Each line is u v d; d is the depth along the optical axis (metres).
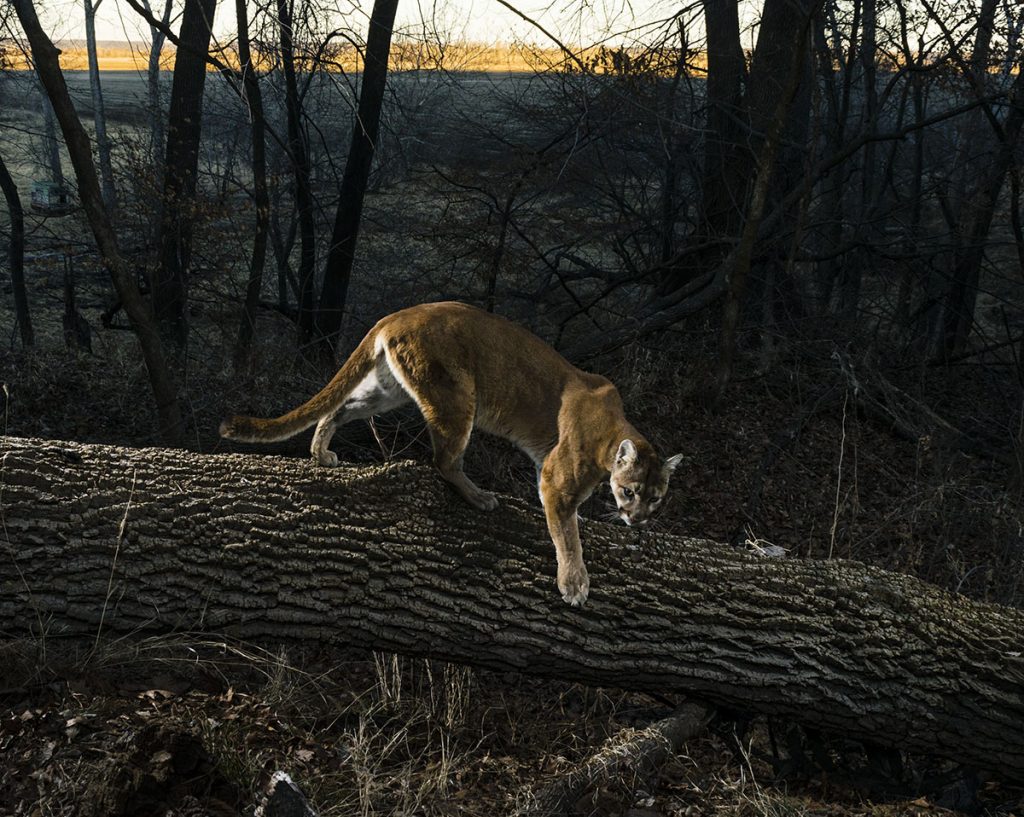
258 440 4.75
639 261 15.95
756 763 5.15
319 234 17.44
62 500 4.37
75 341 13.65
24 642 4.28
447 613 4.61
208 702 4.40
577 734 5.01
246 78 11.41
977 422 11.71
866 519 8.80
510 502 4.91
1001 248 18.36
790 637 4.86
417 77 15.35
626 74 11.70
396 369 4.70
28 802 3.40
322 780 3.93
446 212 14.45
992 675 4.95
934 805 4.79
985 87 12.79
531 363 4.80
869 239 15.19
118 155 14.00
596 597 4.73
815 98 10.61
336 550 4.54
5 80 18.83
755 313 12.61
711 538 8.43
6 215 19.80
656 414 10.25
